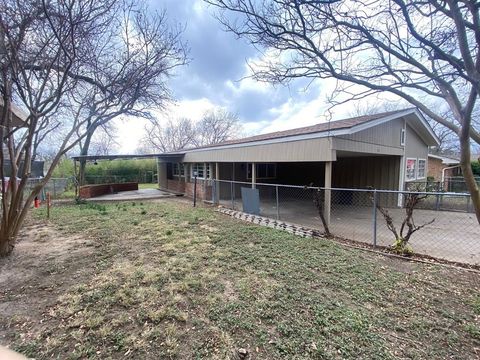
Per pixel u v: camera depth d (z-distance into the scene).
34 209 9.42
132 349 2.23
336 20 3.04
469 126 2.82
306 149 6.97
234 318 2.65
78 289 3.27
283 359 2.10
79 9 3.93
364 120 7.06
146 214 8.53
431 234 6.23
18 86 4.02
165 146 35.94
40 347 2.25
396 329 2.48
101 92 5.93
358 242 5.38
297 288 3.29
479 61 2.48
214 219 7.73
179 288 3.28
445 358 2.12
